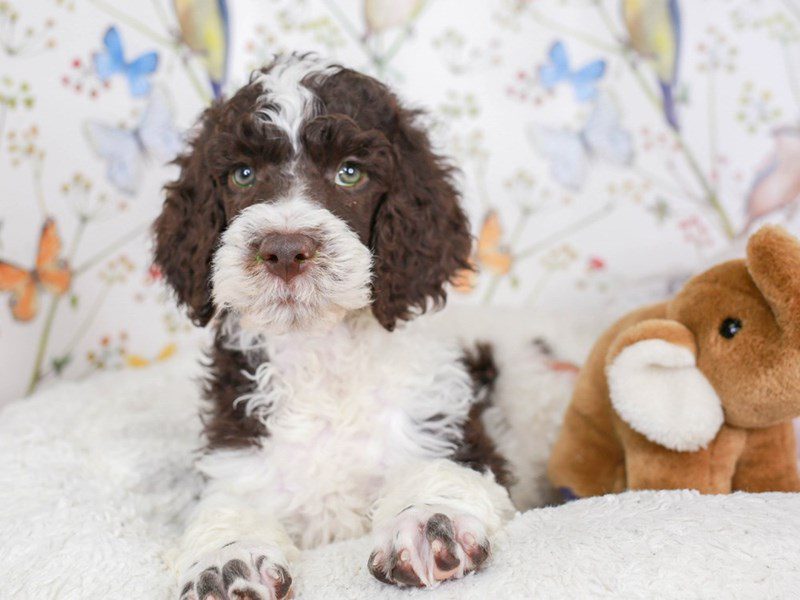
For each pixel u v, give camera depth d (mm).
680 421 394
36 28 636
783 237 376
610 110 782
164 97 721
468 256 512
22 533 407
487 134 792
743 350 383
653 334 403
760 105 757
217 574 368
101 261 692
